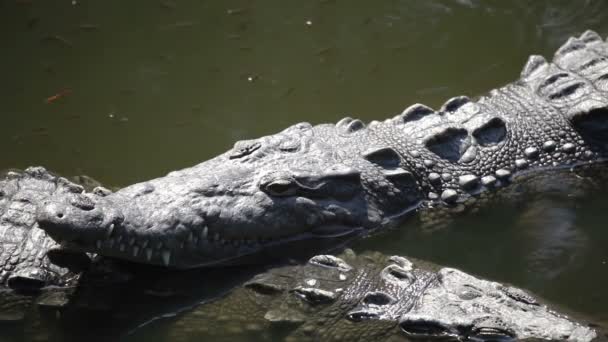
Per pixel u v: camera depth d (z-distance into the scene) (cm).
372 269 1058
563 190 1221
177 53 1641
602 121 1248
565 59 1394
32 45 1655
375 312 983
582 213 1190
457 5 1753
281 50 1647
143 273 1045
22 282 1019
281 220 1072
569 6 1728
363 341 959
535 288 1051
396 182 1161
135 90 1549
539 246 1134
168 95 1538
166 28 1706
